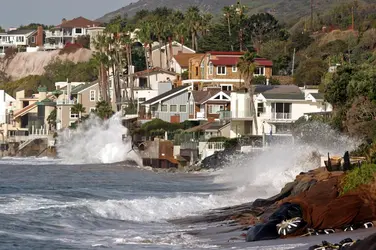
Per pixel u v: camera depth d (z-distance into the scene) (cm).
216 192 12656
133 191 13125
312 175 9519
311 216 7356
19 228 8512
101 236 8212
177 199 10744
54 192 12469
